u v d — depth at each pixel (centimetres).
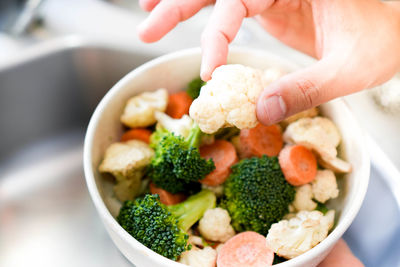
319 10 35
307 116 35
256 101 32
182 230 32
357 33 33
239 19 33
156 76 36
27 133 46
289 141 35
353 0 34
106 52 45
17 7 48
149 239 31
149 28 34
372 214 37
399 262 34
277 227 31
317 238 31
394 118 41
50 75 45
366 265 37
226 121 32
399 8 35
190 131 34
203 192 34
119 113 36
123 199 35
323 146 33
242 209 32
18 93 45
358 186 31
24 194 45
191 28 47
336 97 33
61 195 45
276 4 36
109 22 48
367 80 33
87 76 46
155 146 35
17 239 42
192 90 37
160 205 32
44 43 46
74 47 45
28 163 46
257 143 34
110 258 41
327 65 33
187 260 31
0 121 45
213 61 32
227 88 31
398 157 39
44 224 43
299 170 33
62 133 48
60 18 48
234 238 32
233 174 33
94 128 33
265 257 31
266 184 32
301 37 38
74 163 47
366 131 40
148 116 36
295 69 35
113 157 34
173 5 34
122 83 35
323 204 34
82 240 42
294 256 31
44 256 41
